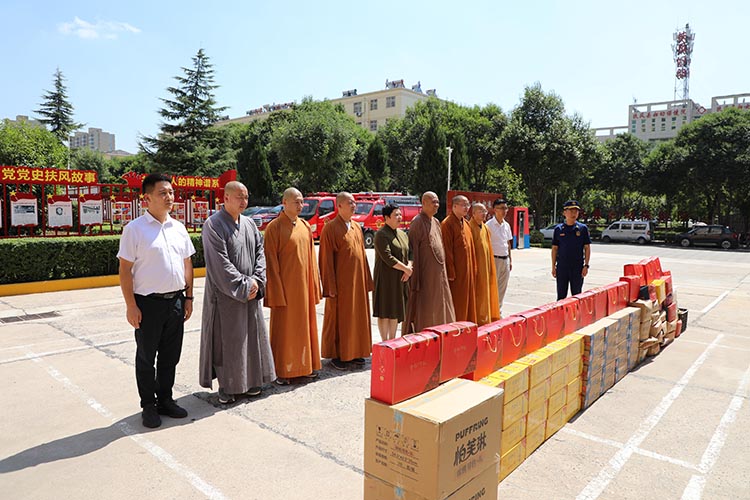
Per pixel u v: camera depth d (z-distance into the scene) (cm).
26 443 348
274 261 459
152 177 373
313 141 3309
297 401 435
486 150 3622
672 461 339
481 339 304
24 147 1855
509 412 312
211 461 327
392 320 563
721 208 3662
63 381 473
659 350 607
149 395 379
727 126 3078
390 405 236
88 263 1038
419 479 221
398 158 3997
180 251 391
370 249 1991
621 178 3891
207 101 3441
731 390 475
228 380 415
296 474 312
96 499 281
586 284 1192
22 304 843
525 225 2139
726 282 1259
